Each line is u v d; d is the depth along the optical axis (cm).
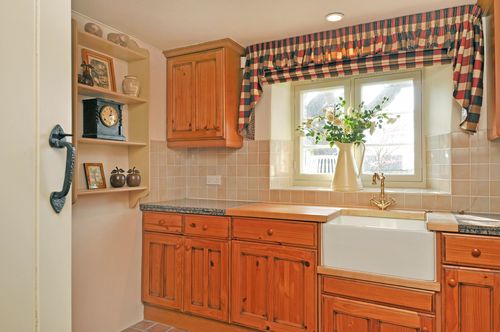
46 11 82
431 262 177
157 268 262
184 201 291
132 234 262
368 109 278
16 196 75
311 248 206
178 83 283
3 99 72
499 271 163
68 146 85
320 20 229
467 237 170
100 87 227
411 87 264
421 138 259
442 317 173
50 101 83
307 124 286
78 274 223
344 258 197
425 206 230
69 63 88
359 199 251
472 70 206
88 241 230
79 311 223
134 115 262
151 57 275
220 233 236
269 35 255
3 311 72
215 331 241
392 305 183
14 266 74
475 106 205
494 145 209
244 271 228
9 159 74
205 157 312
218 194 305
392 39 224
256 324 222
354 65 240
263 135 286
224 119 264
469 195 217
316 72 253
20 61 76
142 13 220
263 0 203
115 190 232
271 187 283
